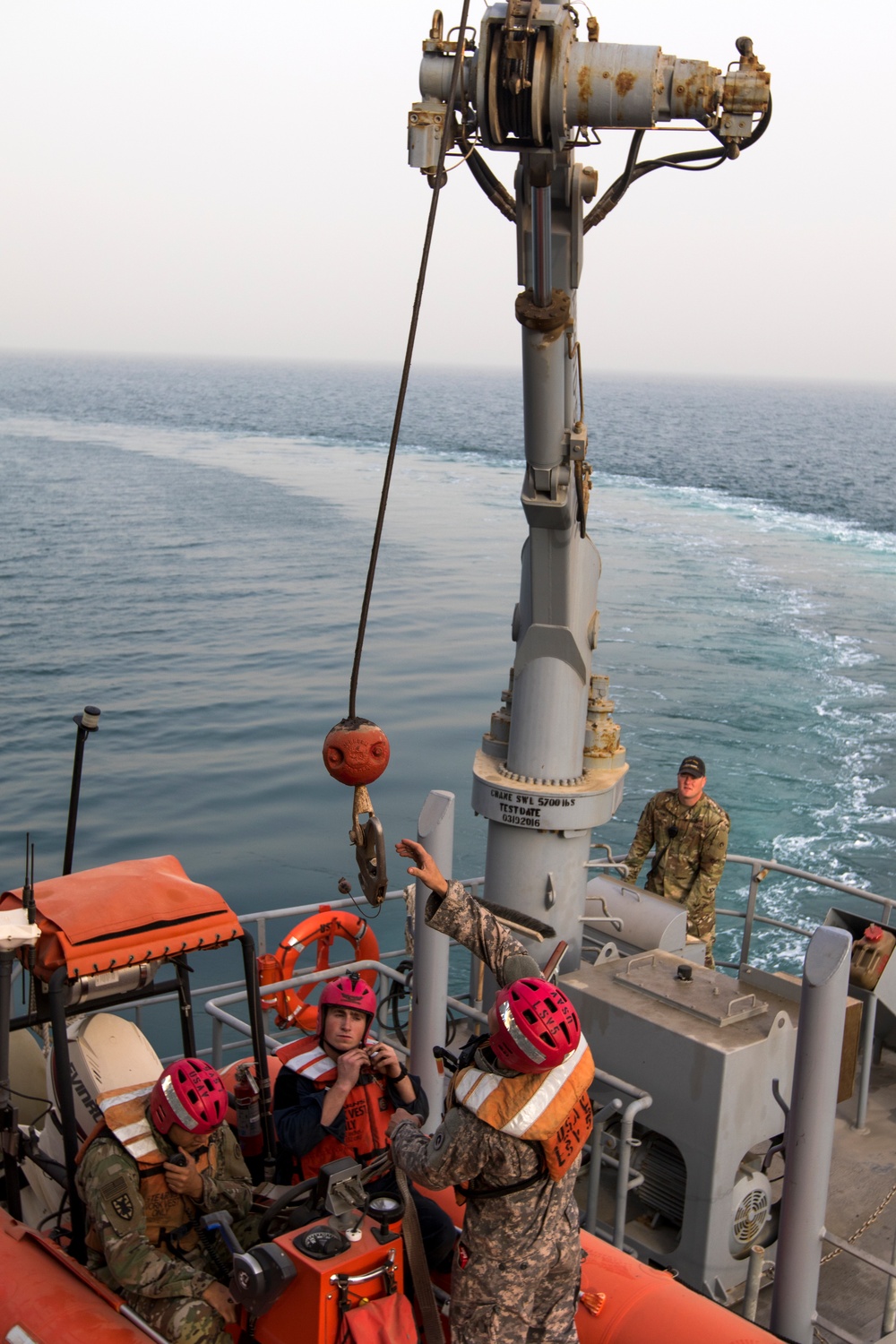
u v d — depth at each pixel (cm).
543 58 364
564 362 496
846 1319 500
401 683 2727
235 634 3231
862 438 14962
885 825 1912
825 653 3247
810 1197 434
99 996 418
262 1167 415
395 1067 399
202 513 5847
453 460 9581
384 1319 323
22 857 1647
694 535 5688
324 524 5606
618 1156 508
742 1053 495
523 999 286
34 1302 355
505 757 642
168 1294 346
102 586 3903
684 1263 509
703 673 2964
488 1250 300
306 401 19350
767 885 1639
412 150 385
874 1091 676
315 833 1736
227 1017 561
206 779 1992
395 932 1406
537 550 565
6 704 2470
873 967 626
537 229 444
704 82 371
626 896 679
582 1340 375
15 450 9119
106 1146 367
